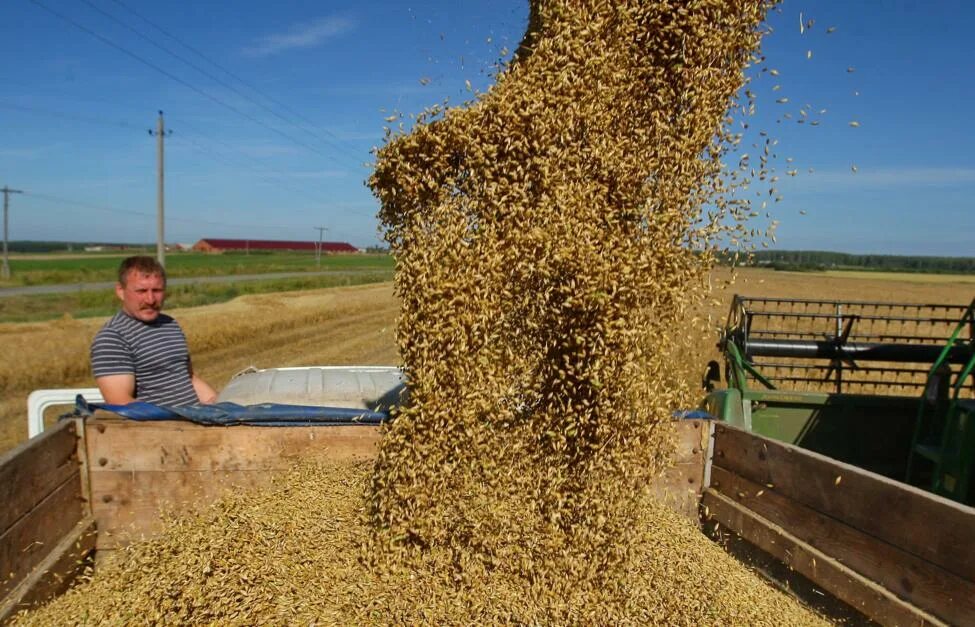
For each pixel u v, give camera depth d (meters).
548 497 3.08
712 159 3.10
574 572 2.96
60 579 3.09
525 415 3.16
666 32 3.08
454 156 2.98
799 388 8.84
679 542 3.47
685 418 4.26
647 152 3.06
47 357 13.67
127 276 4.08
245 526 3.18
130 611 2.62
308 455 3.82
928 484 5.00
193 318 19.67
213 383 11.89
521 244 2.91
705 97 3.00
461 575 2.94
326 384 5.08
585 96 2.94
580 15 2.97
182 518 3.39
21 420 9.27
